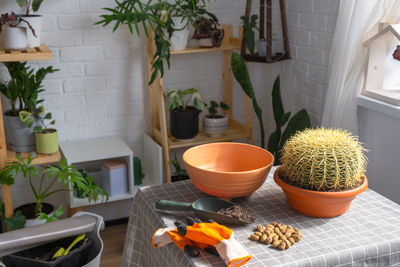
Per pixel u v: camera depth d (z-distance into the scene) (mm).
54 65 2635
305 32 2680
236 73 2621
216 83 3068
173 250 1333
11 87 2318
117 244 2717
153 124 2904
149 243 1577
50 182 2781
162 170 3002
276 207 1555
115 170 2656
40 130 2340
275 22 2969
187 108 2834
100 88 2775
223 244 1222
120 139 2859
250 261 1229
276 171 1555
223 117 2896
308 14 2633
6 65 2309
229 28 2918
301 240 1340
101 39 2691
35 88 2355
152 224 1521
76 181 2322
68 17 2586
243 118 3211
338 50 2293
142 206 1626
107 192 2699
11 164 2285
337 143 1396
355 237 1353
